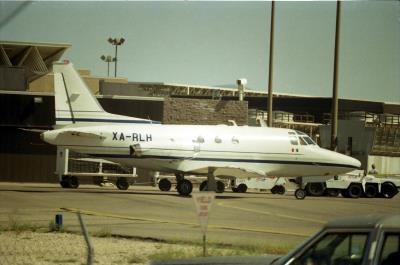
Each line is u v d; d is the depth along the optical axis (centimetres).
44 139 12500
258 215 9288
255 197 12925
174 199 11375
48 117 16775
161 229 7269
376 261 2525
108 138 12512
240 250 5700
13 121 16675
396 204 12206
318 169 13288
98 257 5259
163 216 8700
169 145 12638
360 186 14350
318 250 2711
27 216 8181
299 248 2750
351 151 15250
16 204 9688
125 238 6438
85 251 5544
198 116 17738
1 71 17438
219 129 13062
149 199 11150
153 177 16600
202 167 12706
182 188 12450
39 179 17000
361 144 15150
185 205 10300
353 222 2702
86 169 15325
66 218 8081
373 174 15662
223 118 17875
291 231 7500
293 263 2722
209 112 17800
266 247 5819
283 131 13338
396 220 2636
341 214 9881
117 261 5097
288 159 13150
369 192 14425
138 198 11262
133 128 12644
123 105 17300
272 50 17250
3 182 16800
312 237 2753
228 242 6250
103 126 12619
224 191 15112
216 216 8938
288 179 15412
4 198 10575
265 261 2909
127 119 13138
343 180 14325
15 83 17525
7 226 7144
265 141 13100
